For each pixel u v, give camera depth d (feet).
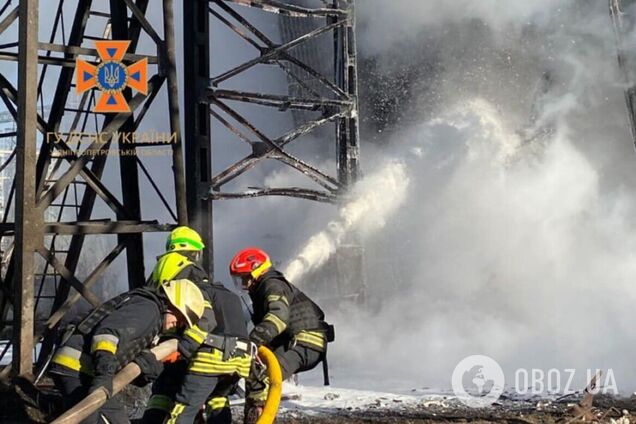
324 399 26.40
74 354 15.16
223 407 16.81
